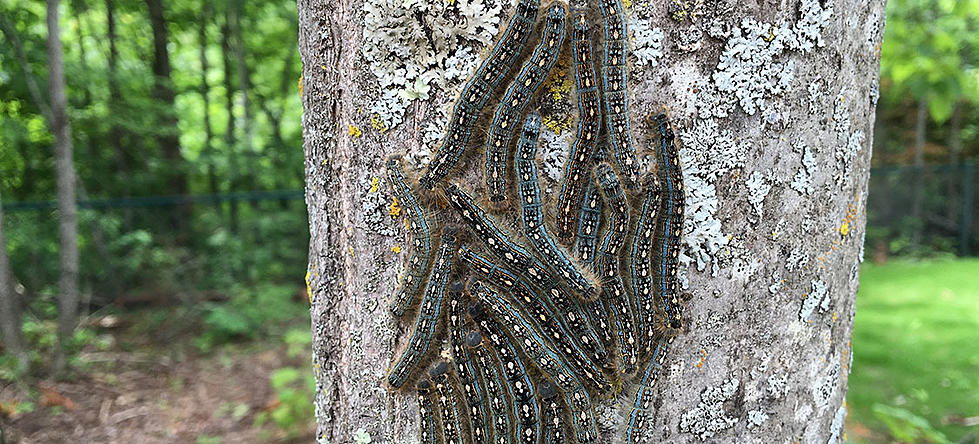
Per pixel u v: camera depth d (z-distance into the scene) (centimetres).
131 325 171
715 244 39
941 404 107
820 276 40
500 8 38
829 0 39
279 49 278
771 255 39
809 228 40
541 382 38
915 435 75
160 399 127
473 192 38
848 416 103
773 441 41
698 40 38
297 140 261
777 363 40
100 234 182
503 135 38
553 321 38
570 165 38
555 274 38
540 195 38
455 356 39
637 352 39
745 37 38
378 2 38
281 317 173
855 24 40
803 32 38
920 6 128
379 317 40
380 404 40
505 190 38
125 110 195
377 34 38
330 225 40
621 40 38
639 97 38
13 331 129
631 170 38
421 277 39
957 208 279
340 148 40
